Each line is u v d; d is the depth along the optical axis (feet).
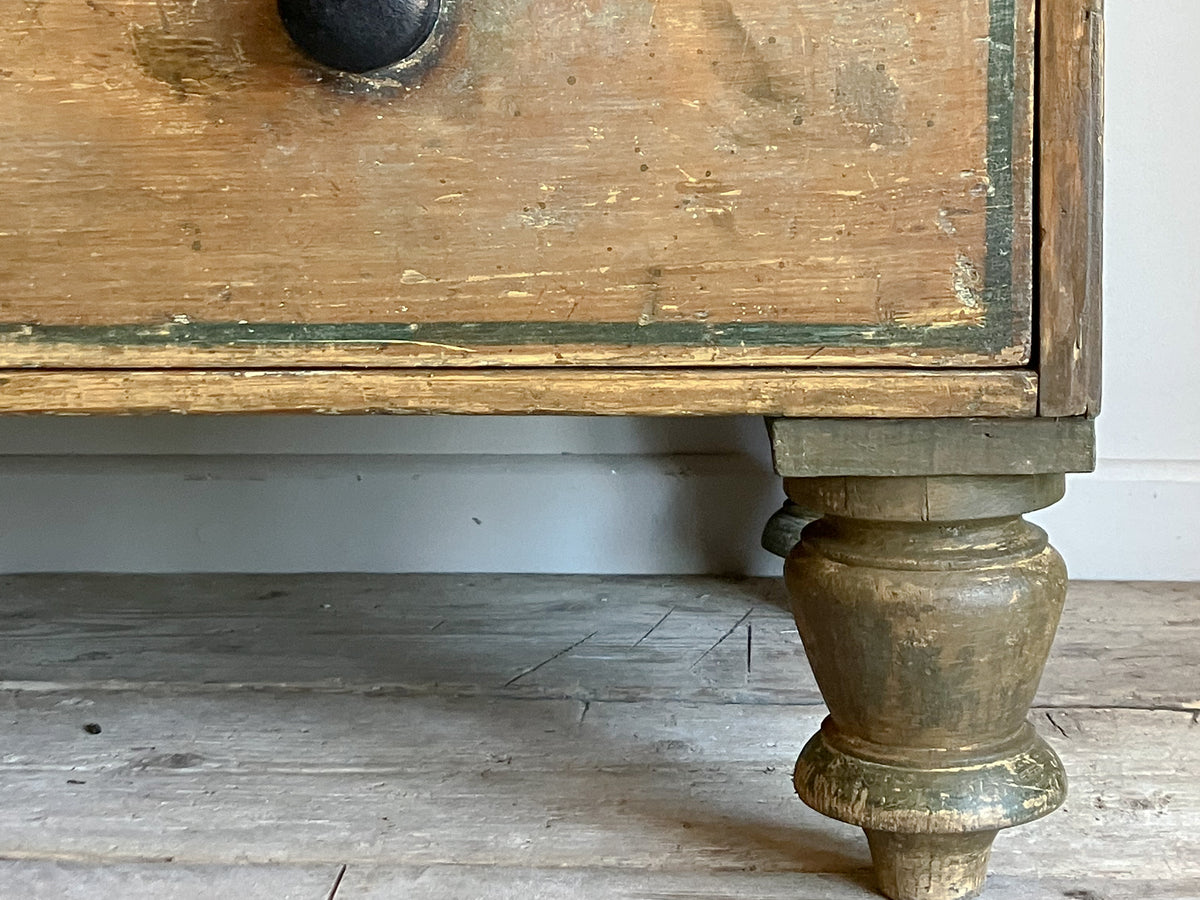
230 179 1.80
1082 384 1.76
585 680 3.03
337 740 2.68
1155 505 3.86
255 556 4.11
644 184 1.77
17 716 2.84
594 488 4.04
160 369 1.85
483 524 4.08
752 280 1.77
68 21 1.78
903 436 1.80
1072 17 1.70
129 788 2.45
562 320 1.80
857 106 1.73
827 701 1.96
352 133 1.78
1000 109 1.72
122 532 4.11
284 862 2.15
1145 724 2.70
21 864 2.15
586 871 2.10
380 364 1.82
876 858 1.98
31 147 1.81
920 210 1.75
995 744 1.89
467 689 2.98
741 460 4.01
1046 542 1.94
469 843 2.21
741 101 1.74
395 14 1.61
